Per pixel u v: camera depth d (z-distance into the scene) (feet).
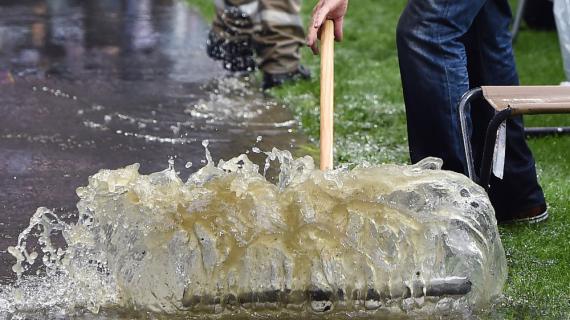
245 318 20.85
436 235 20.62
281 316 20.81
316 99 43.34
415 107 25.64
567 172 32.30
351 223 20.53
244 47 48.78
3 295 22.08
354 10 69.46
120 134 37.29
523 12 56.13
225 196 20.76
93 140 36.37
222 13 48.91
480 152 26.84
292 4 46.16
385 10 69.87
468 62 26.86
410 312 20.88
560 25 33.78
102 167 33.12
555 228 26.91
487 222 21.02
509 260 24.50
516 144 26.55
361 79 47.01
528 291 22.66
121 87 45.39
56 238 25.84
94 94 43.78
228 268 20.65
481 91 23.88
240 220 20.71
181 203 20.83
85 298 21.56
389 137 37.27
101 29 60.80
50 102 42.09
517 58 52.44
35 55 52.26
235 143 36.35
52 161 33.60
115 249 21.22
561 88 24.16
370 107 41.45
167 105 42.04
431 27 25.09
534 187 27.02
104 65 50.29
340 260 20.56
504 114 22.48
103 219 21.31
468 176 23.56
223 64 49.42
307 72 47.34
